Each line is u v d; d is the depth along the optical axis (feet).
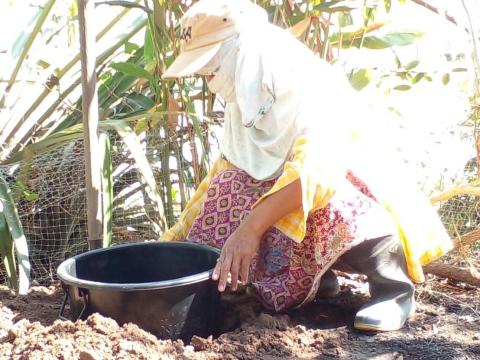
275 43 5.61
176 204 8.93
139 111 8.71
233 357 5.07
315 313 6.15
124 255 6.14
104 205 7.13
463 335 5.72
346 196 5.53
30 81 9.26
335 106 5.57
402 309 5.78
